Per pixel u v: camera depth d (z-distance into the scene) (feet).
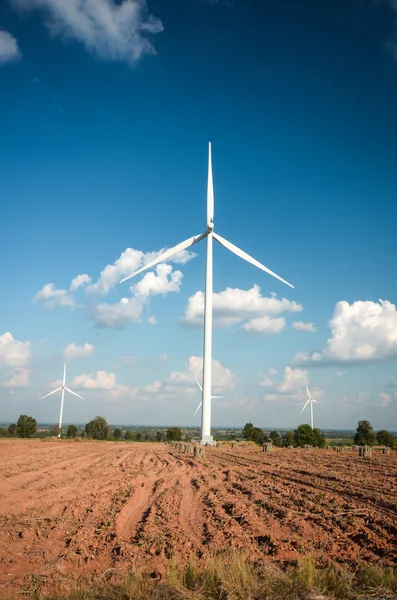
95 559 32.94
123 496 58.18
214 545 35.50
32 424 326.03
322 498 56.08
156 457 128.16
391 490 63.10
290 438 289.12
